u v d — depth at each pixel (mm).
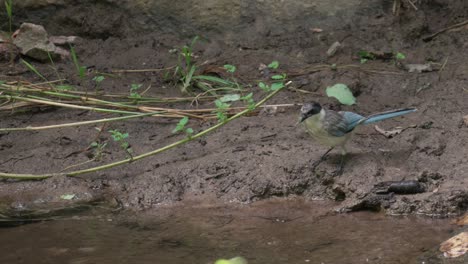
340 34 16391
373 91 14406
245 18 16703
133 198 11352
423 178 11266
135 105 13984
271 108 13773
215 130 13031
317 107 11172
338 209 11000
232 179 11648
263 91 14453
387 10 16750
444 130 12602
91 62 16094
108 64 15992
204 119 13500
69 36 16938
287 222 10672
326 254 9562
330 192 11445
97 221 10727
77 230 10406
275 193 11500
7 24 17000
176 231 10375
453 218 10602
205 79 14906
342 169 11516
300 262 9336
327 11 16703
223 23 16688
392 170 11469
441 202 10734
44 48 15992
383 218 10719
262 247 9812
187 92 14727
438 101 13688
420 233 10148
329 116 11219
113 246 9859
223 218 10828
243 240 10047
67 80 15180
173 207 11219
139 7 16844
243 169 11789
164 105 14141
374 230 10297
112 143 12820
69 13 16938
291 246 9828
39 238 10148
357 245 9828
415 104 13727
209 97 14367
